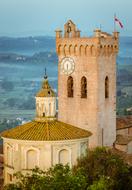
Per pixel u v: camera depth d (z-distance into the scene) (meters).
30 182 151.12
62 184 139.12
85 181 143.12
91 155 167.62
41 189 140.00
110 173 159.88
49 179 144.12
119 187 159.00
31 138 196.75
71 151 199.62
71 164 199.12
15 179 196.62
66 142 198.12
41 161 197.12
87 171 159.62
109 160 164.12
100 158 164.88
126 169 163.62
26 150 197.75
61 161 198.62
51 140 196.12
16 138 198.38
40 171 164.62
